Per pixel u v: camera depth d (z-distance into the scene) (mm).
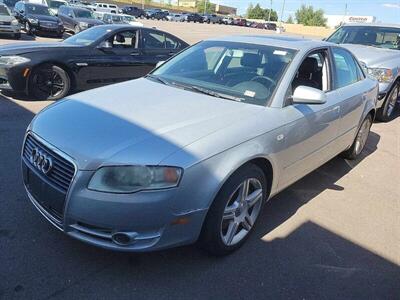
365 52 8562
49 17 21297
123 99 3518
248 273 3115
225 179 2904
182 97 3621
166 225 2742
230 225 3207
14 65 7344
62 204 2770
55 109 3379
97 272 2957
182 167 2703
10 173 4391
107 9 43156
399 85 8617
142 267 3049
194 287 2910
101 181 2652
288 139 3559
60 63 7688
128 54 8516
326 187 4906
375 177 5406
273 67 3912
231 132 3057
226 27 57562
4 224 3428
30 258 3039
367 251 3615
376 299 3004
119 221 2662
